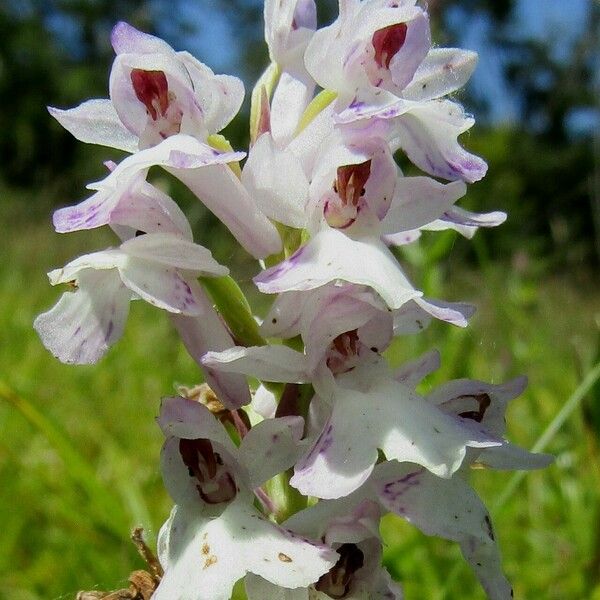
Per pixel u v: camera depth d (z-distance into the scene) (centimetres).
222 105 5
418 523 5
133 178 5
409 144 5
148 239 5
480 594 8
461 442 5
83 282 5
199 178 5
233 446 5
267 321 5
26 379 13
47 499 10
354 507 5
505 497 8
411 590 8
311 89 6
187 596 5
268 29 6
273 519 5
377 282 5
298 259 5
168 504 10
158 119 5
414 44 5
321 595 5
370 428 5
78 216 5
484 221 5
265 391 6
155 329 16
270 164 5
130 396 13
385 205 5
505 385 5
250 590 5
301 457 5
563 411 8
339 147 5
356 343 5
